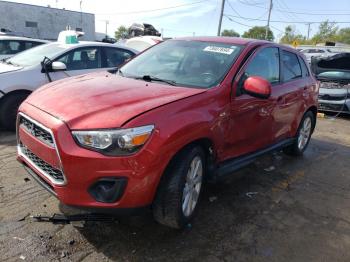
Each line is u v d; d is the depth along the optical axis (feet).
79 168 9.08
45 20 139.85
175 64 13.73
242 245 10.82
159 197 10.12
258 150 14.85
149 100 10.31
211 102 11.43
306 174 17.34
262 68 14.48
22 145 11.61
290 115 17.01
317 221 12.76
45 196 12.55
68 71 21.79
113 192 9.23
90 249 9.96
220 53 13.67
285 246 11.02
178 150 9.95
